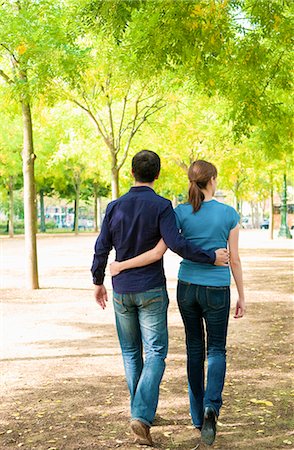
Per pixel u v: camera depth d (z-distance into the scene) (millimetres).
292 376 6328
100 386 6008
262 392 5734
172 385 6008
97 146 22062
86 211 111875
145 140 24031
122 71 13805
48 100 14070
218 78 11766
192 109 21266
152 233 4535
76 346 8000
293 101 14633
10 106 14656
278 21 9203
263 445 4395
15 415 5109
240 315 4590
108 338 8531
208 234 4531
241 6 9594
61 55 12211
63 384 6094
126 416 5078
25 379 6305
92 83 15461
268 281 15633
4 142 37188
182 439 4551
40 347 7949
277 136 13828
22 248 31578
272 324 9531
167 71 14000
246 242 35531
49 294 13328
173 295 13297
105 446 4414
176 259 24328
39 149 39656
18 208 82062
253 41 10492
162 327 4570
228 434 4633
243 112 11867
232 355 7352
